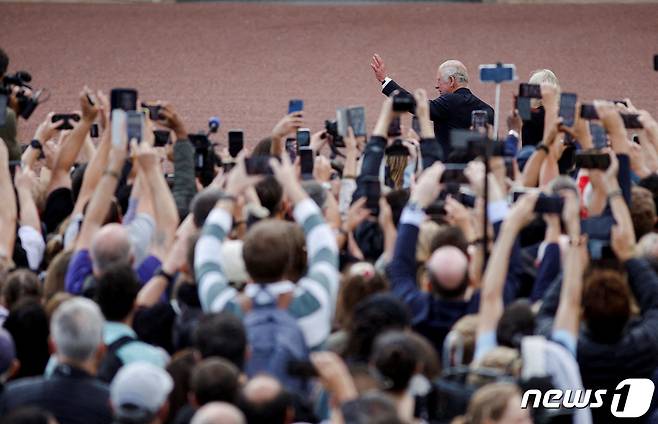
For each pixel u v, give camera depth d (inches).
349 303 706.2
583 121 891.4
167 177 1002.7
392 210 844.0
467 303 720.3
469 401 638.5
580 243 696.4
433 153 878.4
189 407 609.0
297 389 655.1
